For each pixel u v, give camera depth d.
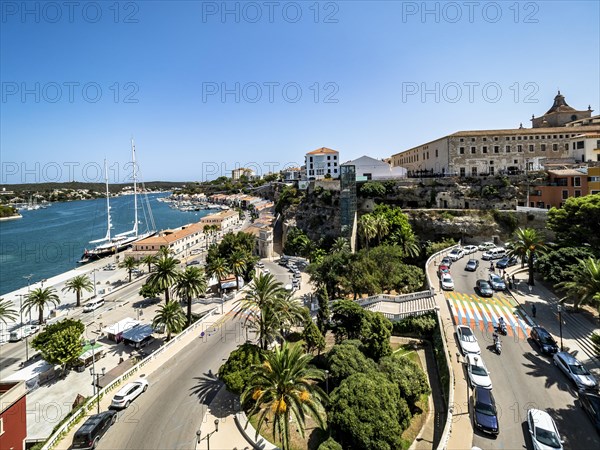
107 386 34.06
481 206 86.88
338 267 59.50
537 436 22.95
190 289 53.44
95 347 48.16
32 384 41.44
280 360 24.61
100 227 197.50
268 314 35.72
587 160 83.62
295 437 27.80
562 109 113.31
